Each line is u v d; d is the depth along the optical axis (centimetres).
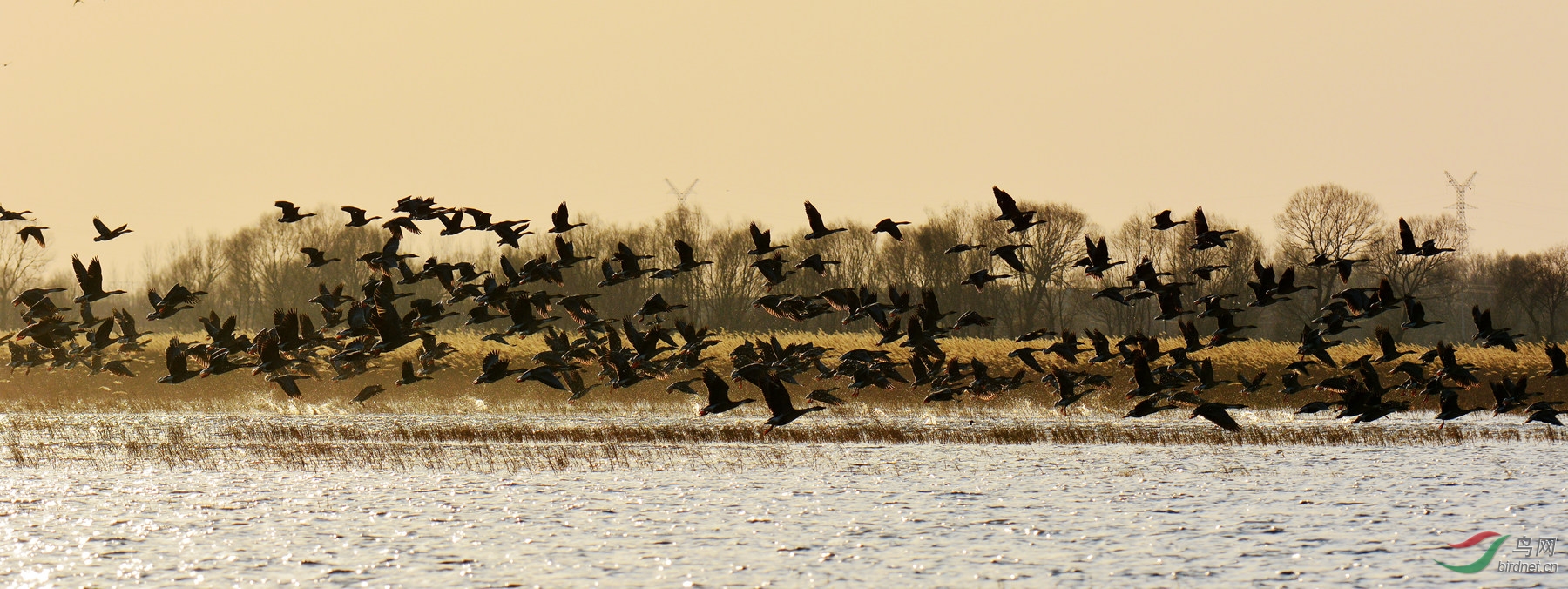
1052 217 10162
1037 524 3055
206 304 12000
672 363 3709
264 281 11356
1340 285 10688
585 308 3406
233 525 3012
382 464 4169
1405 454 4538
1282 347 6869
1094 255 3247
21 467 4044
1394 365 6700
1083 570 2548
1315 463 4278
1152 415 6316
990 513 3203
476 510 3231
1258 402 6662
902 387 6744
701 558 2650
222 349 3194
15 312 11538
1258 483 3762
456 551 2712
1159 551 2731
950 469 4088
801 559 2642
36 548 2727
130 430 5316
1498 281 13438
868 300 3212
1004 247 3000
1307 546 2780
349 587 2395
